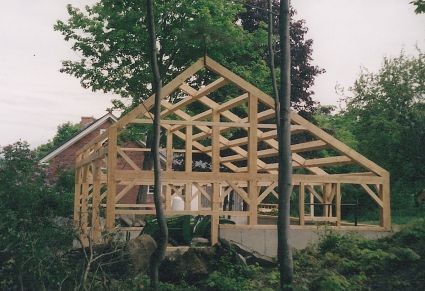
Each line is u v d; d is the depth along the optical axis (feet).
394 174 86.84
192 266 40.63
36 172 38.22
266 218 71.92
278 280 38.88
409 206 95.91
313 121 101.96
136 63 78.84
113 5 77.77
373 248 44.11
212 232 46.06
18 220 32.22
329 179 50.14
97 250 36.58
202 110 82.33
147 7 34.27
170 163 63.67
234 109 84.74
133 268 37.35
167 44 75.31
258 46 84.99
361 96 97.14
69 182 68.54
